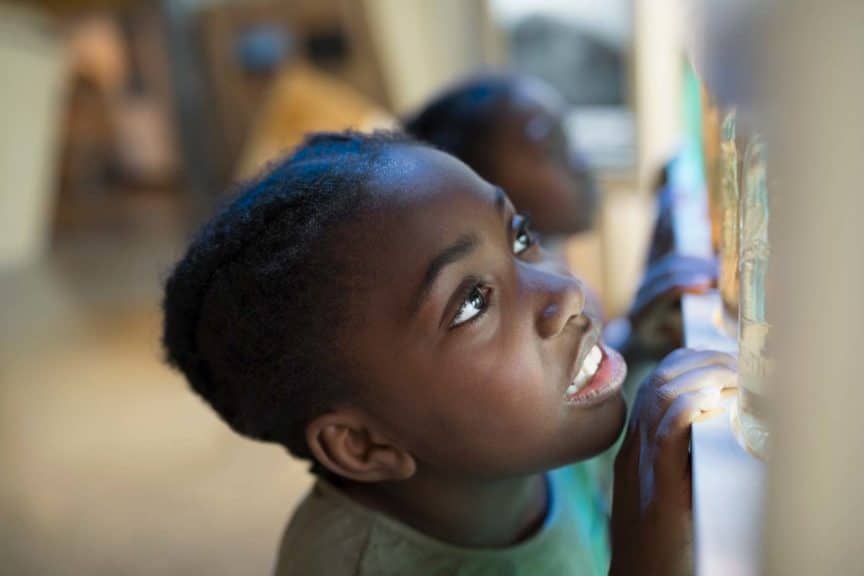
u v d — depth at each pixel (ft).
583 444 1.46
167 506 5.23
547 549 1.69
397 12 8.29
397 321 1.38
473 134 3.28
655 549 1.21
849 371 0.59
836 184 0.56
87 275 11.32
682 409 1.21
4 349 8.31
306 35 9.32
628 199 6.26
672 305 1.92
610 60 6.89
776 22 0.57
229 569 4.57
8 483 5.65
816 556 0.63
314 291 1.42
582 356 1.44
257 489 5.37
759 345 0.99
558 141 3.37
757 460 0.99
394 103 8.70
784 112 0.57
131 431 6.32
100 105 16.88
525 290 1.40
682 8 1.61
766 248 0.88
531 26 7.23
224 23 10.19
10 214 12.53
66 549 4.86
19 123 12.50
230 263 1.52
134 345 8.18
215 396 1.72
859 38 0.54
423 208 1.39
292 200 1.50
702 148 2.15
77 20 15.11
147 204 16.11
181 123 11.06
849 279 0.57
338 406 1.50
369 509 1.65
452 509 1.62
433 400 1.41
